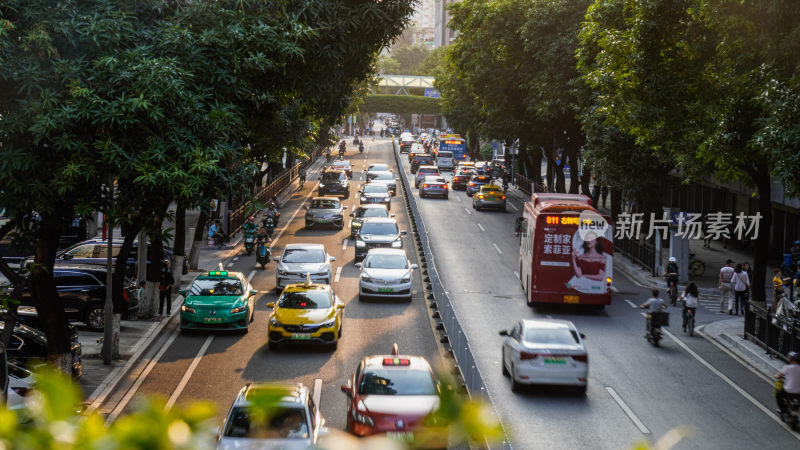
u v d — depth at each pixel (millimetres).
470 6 53062
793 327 21969
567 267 28562
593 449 15898
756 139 19375
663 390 20344
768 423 17859
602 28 26703
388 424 14102
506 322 27688
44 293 17875
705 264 41438
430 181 64812
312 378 20953
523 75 49719
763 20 19016
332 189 63688
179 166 15719
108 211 16203
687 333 27000
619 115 25562
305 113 25297
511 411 18312
